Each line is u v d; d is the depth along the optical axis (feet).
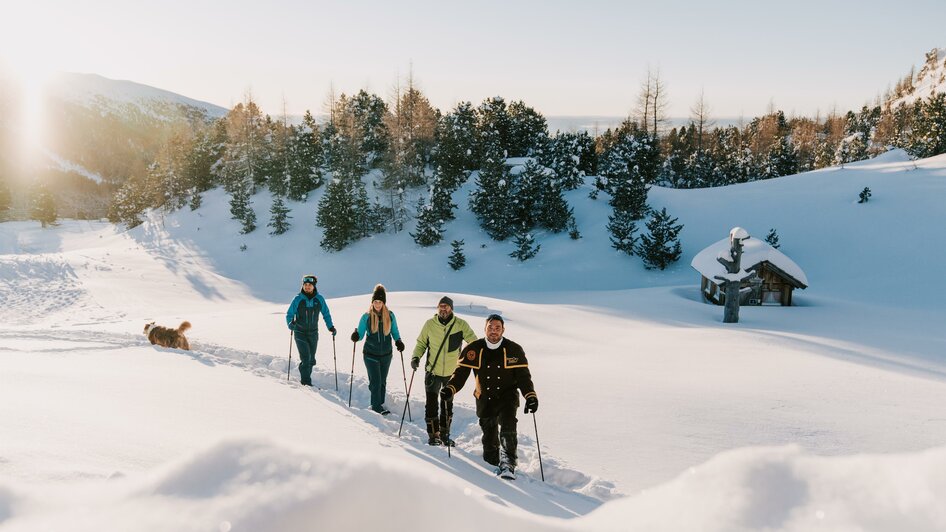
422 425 23.63
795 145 318.65
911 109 362.94
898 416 23.27
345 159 211.00
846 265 117.19
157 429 12.49
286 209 192.24
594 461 18.44
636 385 28.63
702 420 22.66
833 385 28.99
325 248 173.99
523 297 93.81
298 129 218.18
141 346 33.45
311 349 28.37
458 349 21.22
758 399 25.86
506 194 161.58
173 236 213.87
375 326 24.81
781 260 86.28
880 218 129.29
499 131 217.56
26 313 97.25
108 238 244.63
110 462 8.79
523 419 22.80
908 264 111.14
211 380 23.93
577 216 165.68
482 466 17.47
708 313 72.13
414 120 218.18
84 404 14.79
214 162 275.39
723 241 99.09
